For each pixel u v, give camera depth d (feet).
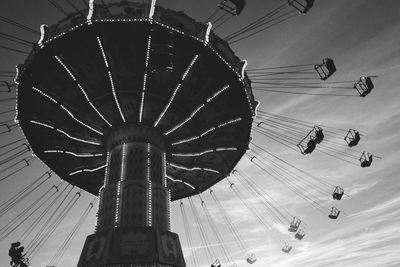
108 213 58.03
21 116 63.52
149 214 57.52
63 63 57.72
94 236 54.85
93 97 62.54
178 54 58.23
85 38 55.16
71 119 65.57
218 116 68.28
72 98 62.85
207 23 57.26
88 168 76.38
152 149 65.46
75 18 55.21
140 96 62.69
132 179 60.49
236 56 63.36
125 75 60.49
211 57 58.85
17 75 58.54
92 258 51.62
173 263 53.16
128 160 62.75
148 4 55.26
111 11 54.03
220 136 72.13
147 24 53.78
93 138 68.69
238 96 65.36
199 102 65.21
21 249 56.85
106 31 54.29
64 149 70.69
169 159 74.59
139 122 66.33
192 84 62.69
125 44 56.29
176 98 64.28
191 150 73.00
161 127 68.08
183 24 56.24
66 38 54.85
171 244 55.42
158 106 64.49
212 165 80.18
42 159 72.54
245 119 69.10
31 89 60.34
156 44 45.83
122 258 50.70
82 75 59.93
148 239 53.26
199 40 56.24
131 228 54.08
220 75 61.77
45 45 55.26
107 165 65.21
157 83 61.98
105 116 65.00
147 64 58.13
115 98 62.34
